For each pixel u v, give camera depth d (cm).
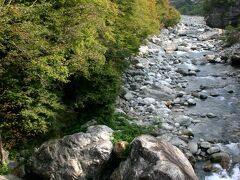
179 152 1109
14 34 1049
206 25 5772
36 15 1202
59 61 1155
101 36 1633
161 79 2152
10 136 1233
